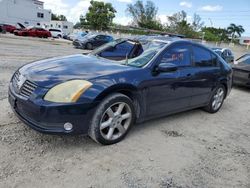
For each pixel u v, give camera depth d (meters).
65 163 3.27
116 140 3.89
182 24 72.88
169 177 3.24
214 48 17.75
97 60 4.35
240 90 9.38
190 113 5.81
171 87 4.53
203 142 4.37
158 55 4.34
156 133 4.48
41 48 18.05
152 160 3.58
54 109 3.25
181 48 4.83
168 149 3.95
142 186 3.01
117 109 3.82
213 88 5.71
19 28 37.38
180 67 4.75
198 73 5.10
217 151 4.09
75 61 4.17
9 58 10.80
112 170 3.24
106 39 23.20
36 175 2.98
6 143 3.55
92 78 3.57
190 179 3.25
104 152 3.62
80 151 3.57
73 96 3.33
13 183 2.81
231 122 5.59
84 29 67.56
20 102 3.48
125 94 3.98
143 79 4.03
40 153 3.42
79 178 3.02
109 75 3.71
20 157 3.28
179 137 4.44
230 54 18.30
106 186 2.94
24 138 3.74
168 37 5.13
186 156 3.81
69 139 3.86
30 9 55.38
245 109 6.81
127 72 3.91
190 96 5.07
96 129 3.59
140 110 4.16
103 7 63.25
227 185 3.23
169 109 4.71
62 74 3.58
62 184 2.88
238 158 3.94
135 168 3.34
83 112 3.41
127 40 4.92
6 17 51.25
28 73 3.70
